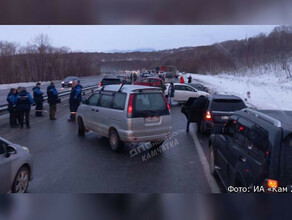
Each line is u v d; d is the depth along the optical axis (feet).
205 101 33.06
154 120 23.97
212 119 29.94
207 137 30.63
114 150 24.38
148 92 24.20
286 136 9.91
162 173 18.81
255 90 74.23
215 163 18.07
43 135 31.24
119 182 17.03
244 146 13.00
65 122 39.88
